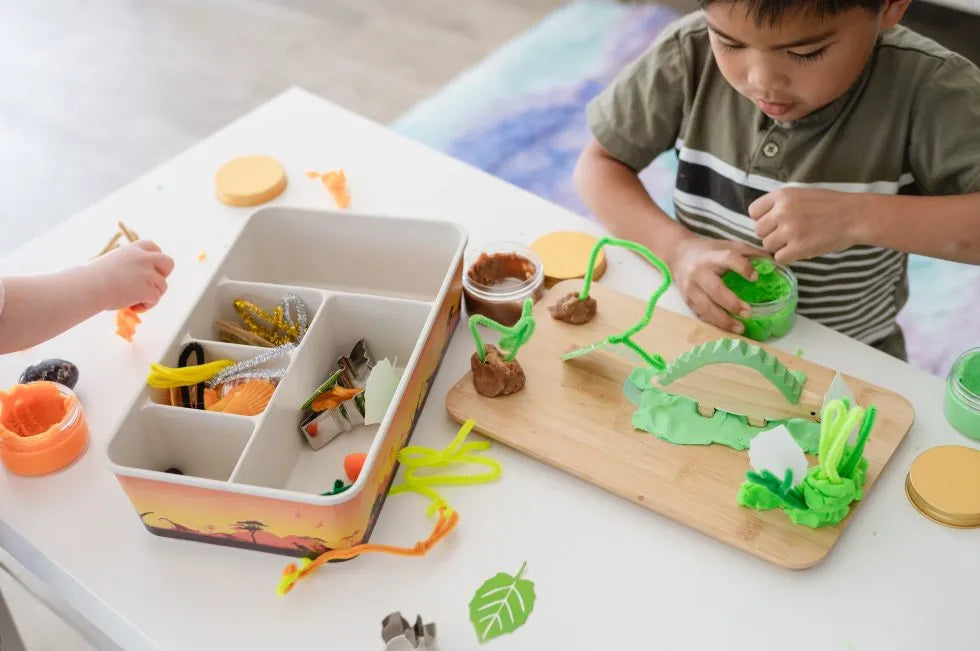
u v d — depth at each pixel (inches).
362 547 32.1
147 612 31.6
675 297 42.3
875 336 51.9
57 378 38.5
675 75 47.4
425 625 29.1
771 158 45.5
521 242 45.2
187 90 99.4
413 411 36.0
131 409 33.1
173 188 49.3
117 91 100.3
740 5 33.9
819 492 31.4
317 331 37.0
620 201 47.3
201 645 30.7
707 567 32.0
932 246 40.3
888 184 44.6
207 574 32.6
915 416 36.3
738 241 44.8
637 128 48.8
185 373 34.6
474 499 34.4
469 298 41.3
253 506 31.0
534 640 30.3
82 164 92.4
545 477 35.0
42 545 33.8
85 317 37.5
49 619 56.7
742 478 33.6
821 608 30.8
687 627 30.5
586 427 35.7
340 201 47.3
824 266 47.6
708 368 36.5
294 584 32.2
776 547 31.5
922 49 42.2
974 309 71.3
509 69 96.7
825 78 36.5
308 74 99.0
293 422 36.0
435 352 37.8
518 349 38.0
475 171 49.4
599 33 100.2
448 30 102.9
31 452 35.2
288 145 51.6
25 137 95.8
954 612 30.4
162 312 42.5
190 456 35.1
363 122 53.0
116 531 34.1
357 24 105.1
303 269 43.7
